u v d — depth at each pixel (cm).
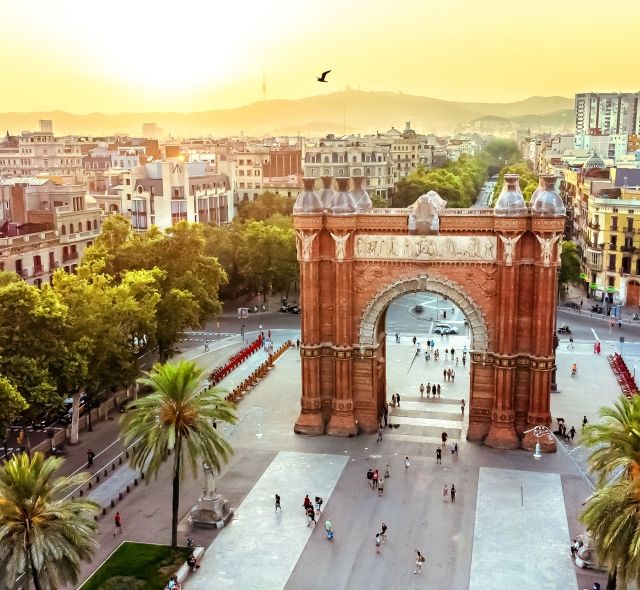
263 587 5144
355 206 7506
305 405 7881
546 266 7100
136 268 10350
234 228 14750
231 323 12738
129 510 6244
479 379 7569
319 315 7775
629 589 5081
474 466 7044
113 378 7762
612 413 4875
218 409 5500
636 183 14875
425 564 5409
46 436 7788
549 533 5816
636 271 13475
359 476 6875
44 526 4216
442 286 7481
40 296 6975
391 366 10181
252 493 6544
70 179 15425
